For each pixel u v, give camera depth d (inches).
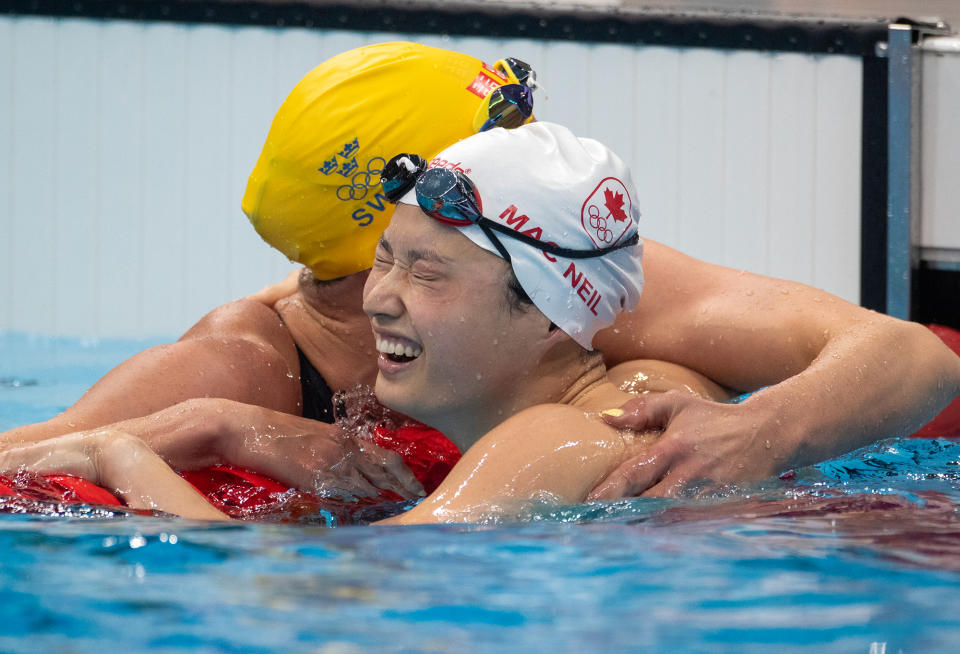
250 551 181.3
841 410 244.2
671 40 702.5
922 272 653.3
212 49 703.7
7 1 695.7
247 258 718.5
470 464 221.6
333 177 278.4
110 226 713.6
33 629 143.5
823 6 692.1
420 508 217.3
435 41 702.5
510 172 233.1
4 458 235.0
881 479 242.2
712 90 706.2
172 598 155.9
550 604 154.3
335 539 190.2
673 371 283.1
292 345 308.5
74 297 716.0
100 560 174.6
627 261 251.3
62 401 469.7
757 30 698.2
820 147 699.4
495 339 234.4
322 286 298.5
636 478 220.8
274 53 703.7
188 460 250.4
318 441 258.4
